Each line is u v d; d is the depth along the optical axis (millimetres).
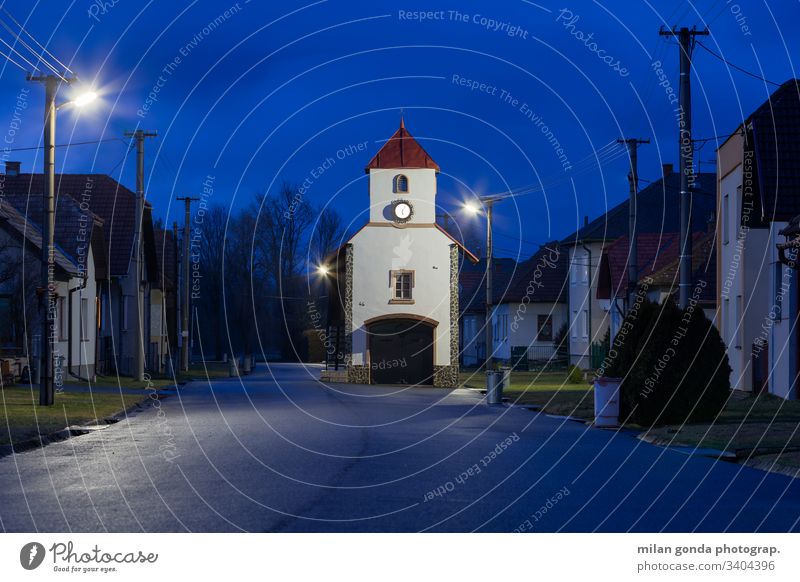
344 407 30109
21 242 39469
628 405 22594
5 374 35250
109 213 55406
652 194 67000
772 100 30688
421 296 54625
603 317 63312
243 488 12078
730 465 15211
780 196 29438
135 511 10297
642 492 12172
